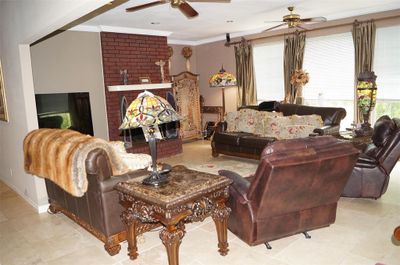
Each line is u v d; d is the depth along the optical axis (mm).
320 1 4625
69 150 2512
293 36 6238
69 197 3039
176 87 7254
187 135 7617
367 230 2830
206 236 2885
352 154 2348
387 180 3391
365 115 4430
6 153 4492
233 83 6570
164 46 6477
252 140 5238
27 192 3906
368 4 4977
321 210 2646
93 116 5652
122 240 2654
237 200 2455
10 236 3027
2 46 3926
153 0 4047
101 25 5449
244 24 6074
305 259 2412
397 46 5086
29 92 3545
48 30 2889
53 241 2902
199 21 5566
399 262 2311
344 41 5668
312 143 2285
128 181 2387
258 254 2523
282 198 2299
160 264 2457
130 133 5973
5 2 3635
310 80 6207
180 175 2467
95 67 5633
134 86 5832
